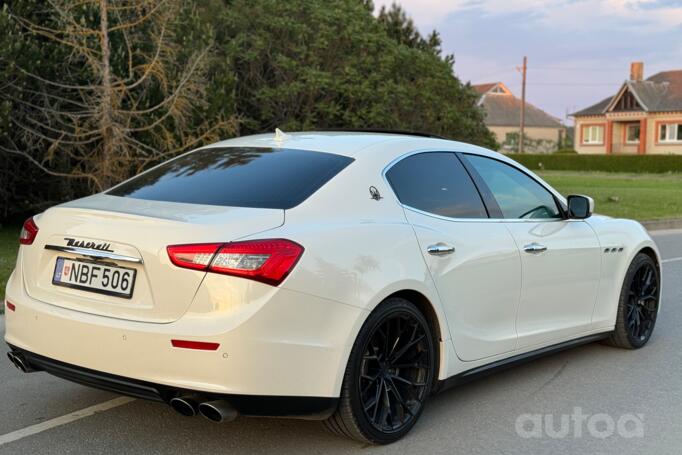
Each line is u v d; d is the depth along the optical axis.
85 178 12.11
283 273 3.38
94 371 3.51
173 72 11.96
